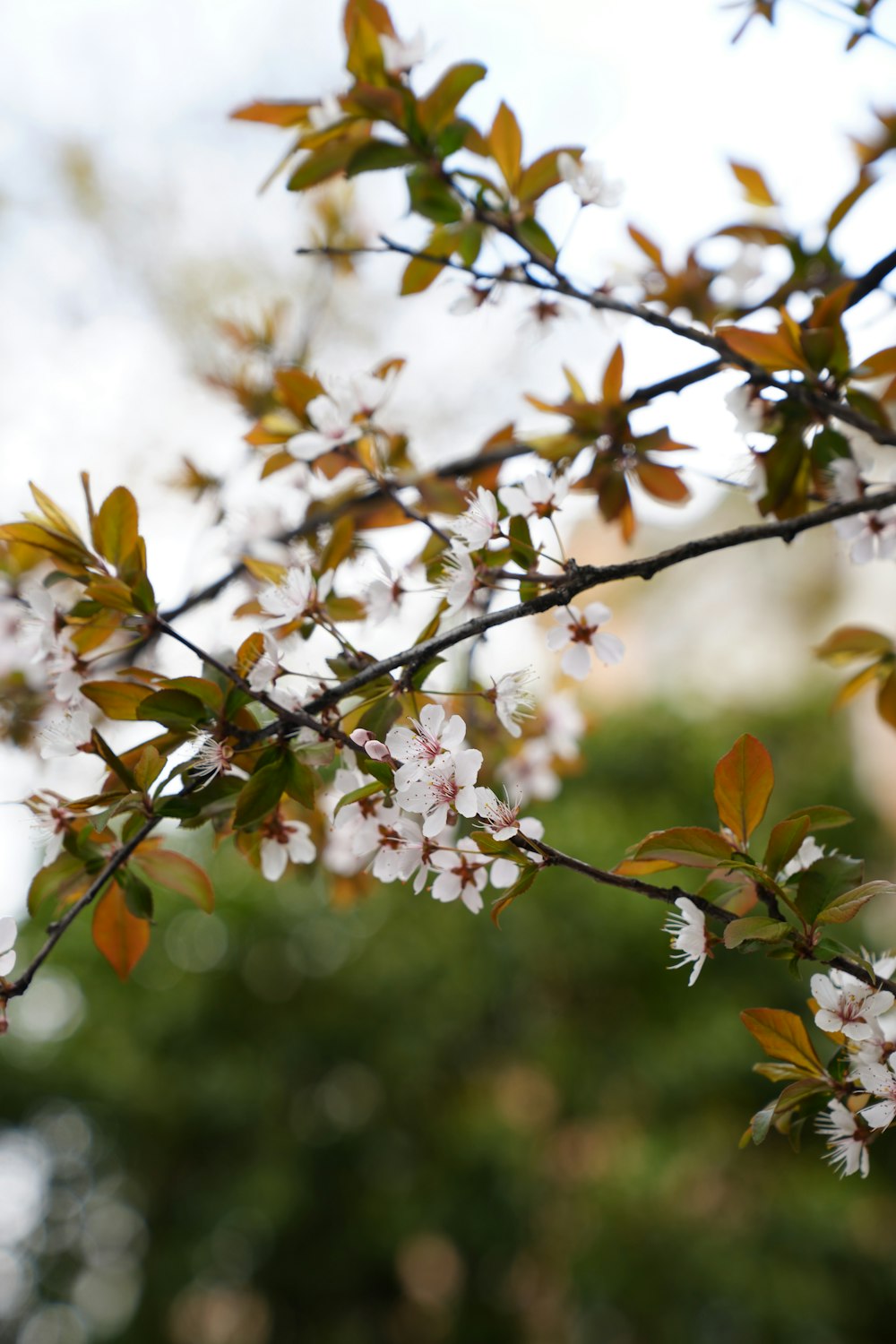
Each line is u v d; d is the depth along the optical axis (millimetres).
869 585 7832
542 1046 5316
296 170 1287
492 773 1877
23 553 1482
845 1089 859
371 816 1005
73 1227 5449
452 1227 5066
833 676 7094
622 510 1448
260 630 991
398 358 1368
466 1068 5590
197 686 927
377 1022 5328
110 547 1029
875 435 1146
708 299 1583
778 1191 5082
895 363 1185
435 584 1118
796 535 1019
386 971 5254
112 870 946
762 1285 4645
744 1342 4785
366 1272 5418
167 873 1123
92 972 5328
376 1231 5160
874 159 1636
